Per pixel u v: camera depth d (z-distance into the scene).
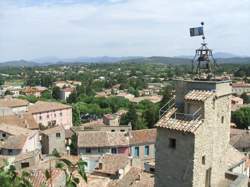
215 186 21.38
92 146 66.44
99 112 137.75
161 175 20.56
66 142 82.38
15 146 65.25
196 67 22.09
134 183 36.53
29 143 69.75
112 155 47.53
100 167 45.22
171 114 20.95
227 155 22.70
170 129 19.84
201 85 20.64
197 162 19.31
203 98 19.64
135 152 68.00
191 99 19.95
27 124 91.50
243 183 21.67
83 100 154.12
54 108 120.62
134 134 69.88
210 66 21.84
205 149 19.92
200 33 21.53
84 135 69.38
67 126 122.38
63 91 182.12
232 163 28.64
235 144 68.75
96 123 107.25
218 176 21.69
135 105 134.88
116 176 42.97
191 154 19.16
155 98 154.75
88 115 138.88
